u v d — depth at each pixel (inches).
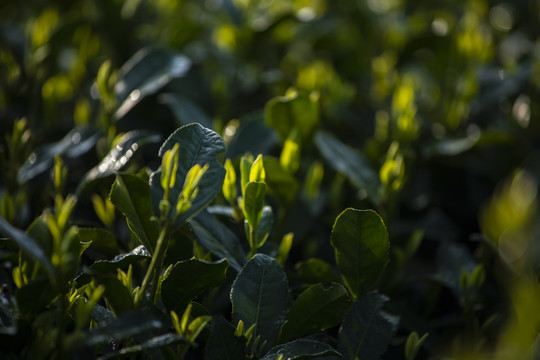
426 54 37.3
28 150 31.6
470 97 34.6
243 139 31.5
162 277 24.3
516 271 28.6
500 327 29.5
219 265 23.0
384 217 28.5
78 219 31.1
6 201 27.1
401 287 29.9
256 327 23.4
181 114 31.9
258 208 24.2
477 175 35.6
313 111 30.4
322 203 31.9
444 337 29.4
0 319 23.0
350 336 24.2
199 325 22.4
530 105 35.9
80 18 36.1
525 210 33.9
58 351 21.3
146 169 25.5
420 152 33.9
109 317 23.1
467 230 34.7
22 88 34.6
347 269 24.8
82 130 30.3
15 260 24.3
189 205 22.1
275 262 24.0
